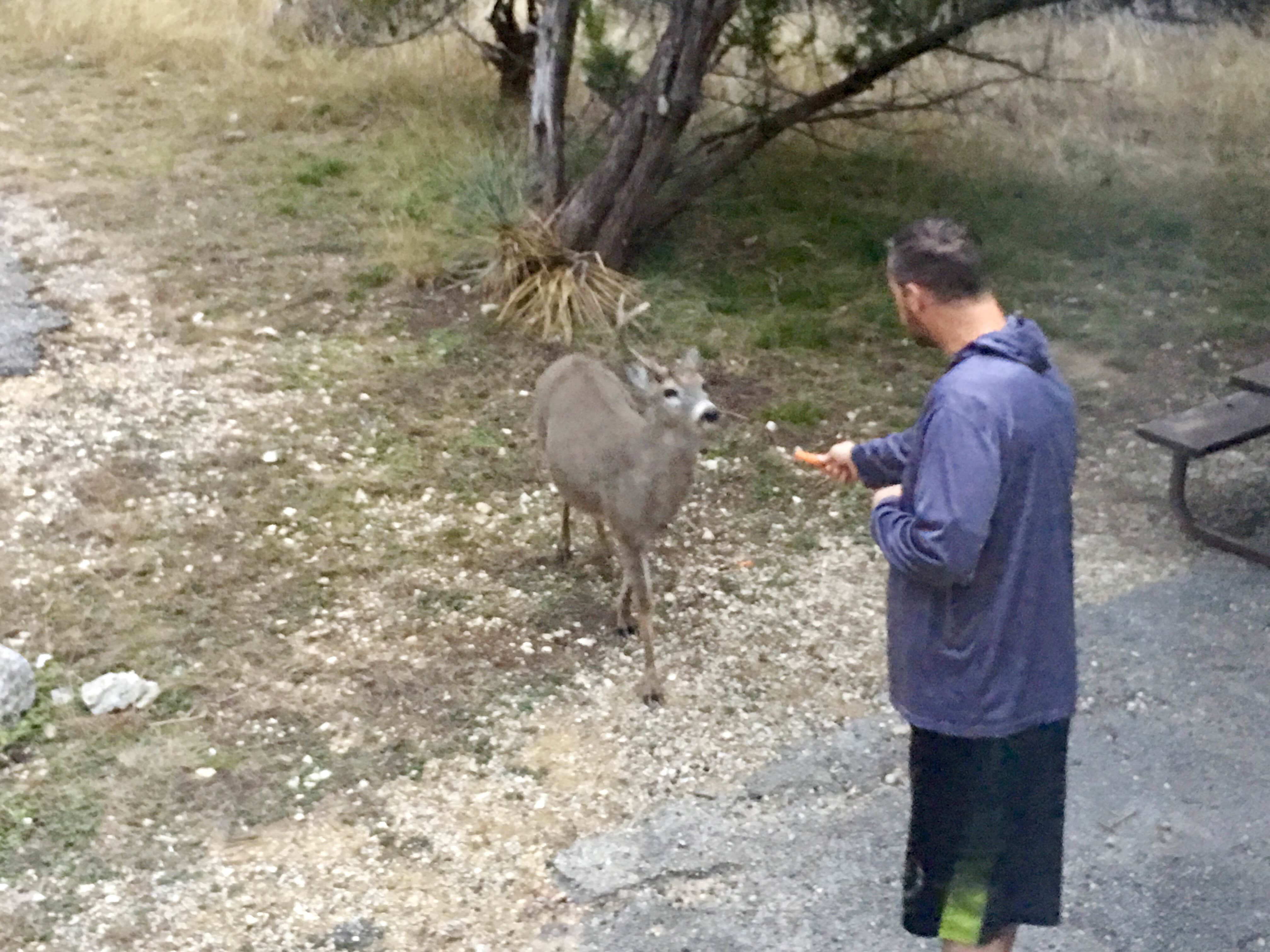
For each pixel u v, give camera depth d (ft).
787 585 17.47
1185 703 14.55
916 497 8.95
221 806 13.37
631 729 14.62
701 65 24.47
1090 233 27.66
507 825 13.19
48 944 11.69
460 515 18.78
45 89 35.19
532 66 33.40
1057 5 28.43
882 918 11.95
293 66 36.94
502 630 16.34
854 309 25.50
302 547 17.81
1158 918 11.70
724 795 13.62
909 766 12.34
